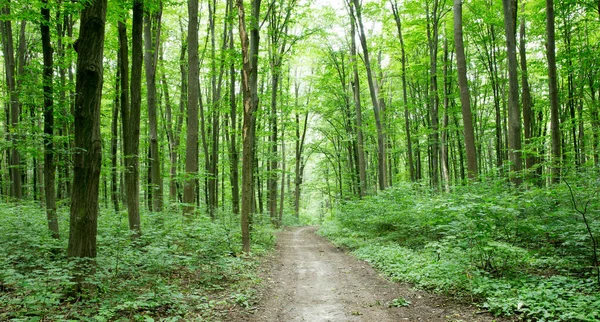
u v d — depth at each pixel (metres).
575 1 13.39
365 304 6.09
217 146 20.56
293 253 13.15
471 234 6.59
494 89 18.45
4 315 4.64
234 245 10.81
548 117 21.14
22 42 16.14
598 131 13.54
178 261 6.30
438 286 6.52
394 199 14.52
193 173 12.41
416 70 19.86
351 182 30.55
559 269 6.53
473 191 10.35
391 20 19.80
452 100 20.17
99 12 5.71
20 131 9.23
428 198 12.41
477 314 5.05
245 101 11.50
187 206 12.22
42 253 7.15
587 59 14.48
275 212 26.17
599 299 4.66
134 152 9.47
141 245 8.66
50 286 5.02
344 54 24.00
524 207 7.63
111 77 15.68
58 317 4.55
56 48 11.99
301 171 36.91
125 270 6.21
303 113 26.84
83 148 5.70
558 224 7.15
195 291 6.53
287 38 17.53
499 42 18.17
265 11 17.58
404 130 24.89
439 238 10.58
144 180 21.06
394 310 5.64
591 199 7.13
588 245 6.60
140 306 5.34
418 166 23.73
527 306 4.86
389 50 20.27
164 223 10.67
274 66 17.06
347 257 11.61
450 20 18.73
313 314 5.64
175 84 21.30
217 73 18.34
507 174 11.20
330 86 26.05
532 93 20.56
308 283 7.96
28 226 8.96
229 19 13.27
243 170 11.57
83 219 5.72
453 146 23.67
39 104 8.81
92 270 5.65
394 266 8.62
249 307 5.96
